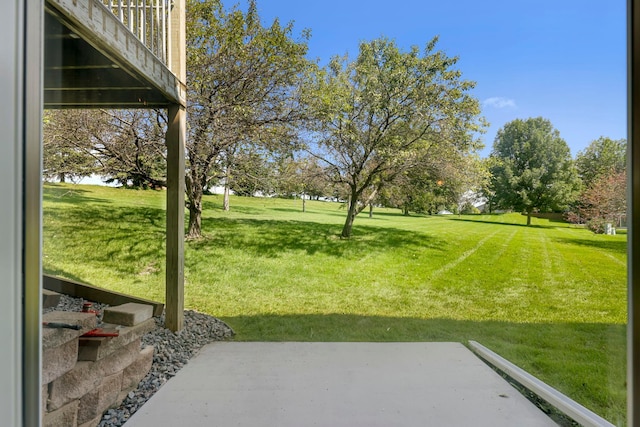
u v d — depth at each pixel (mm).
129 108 2869
